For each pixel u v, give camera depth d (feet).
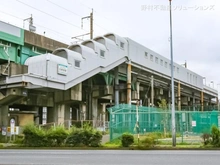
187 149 72.90
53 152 64.44
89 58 154.92
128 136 80.89
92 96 184.03
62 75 138.41
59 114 160.25
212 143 77.10
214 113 103.65
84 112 186.91
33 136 87.86
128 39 187.11
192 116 108.78
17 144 91.20
